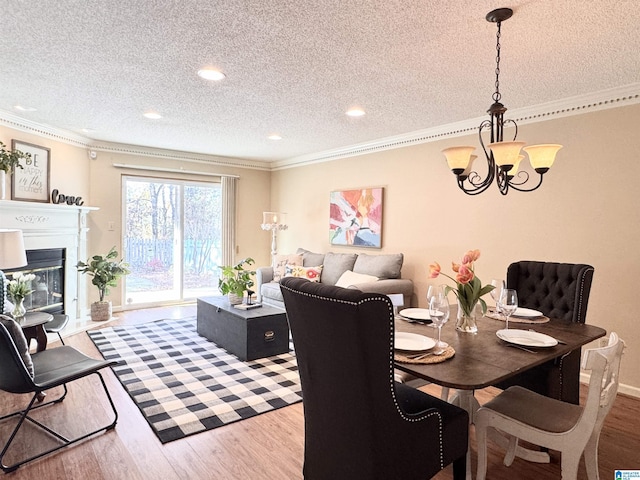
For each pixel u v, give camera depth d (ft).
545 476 6.72
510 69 8.41
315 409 5.20
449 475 6.68
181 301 19.70
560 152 10.72
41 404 8.80
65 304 15.03
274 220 19.27
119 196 17.51
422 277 14.38
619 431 8.08
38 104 11.42
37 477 6.31
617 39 7.00
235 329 12.09
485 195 12.44
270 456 7.01
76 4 6.04
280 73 8.76
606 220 9.95
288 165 20.85
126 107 11.60
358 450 4.70
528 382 7.36
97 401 9.02
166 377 10.39
